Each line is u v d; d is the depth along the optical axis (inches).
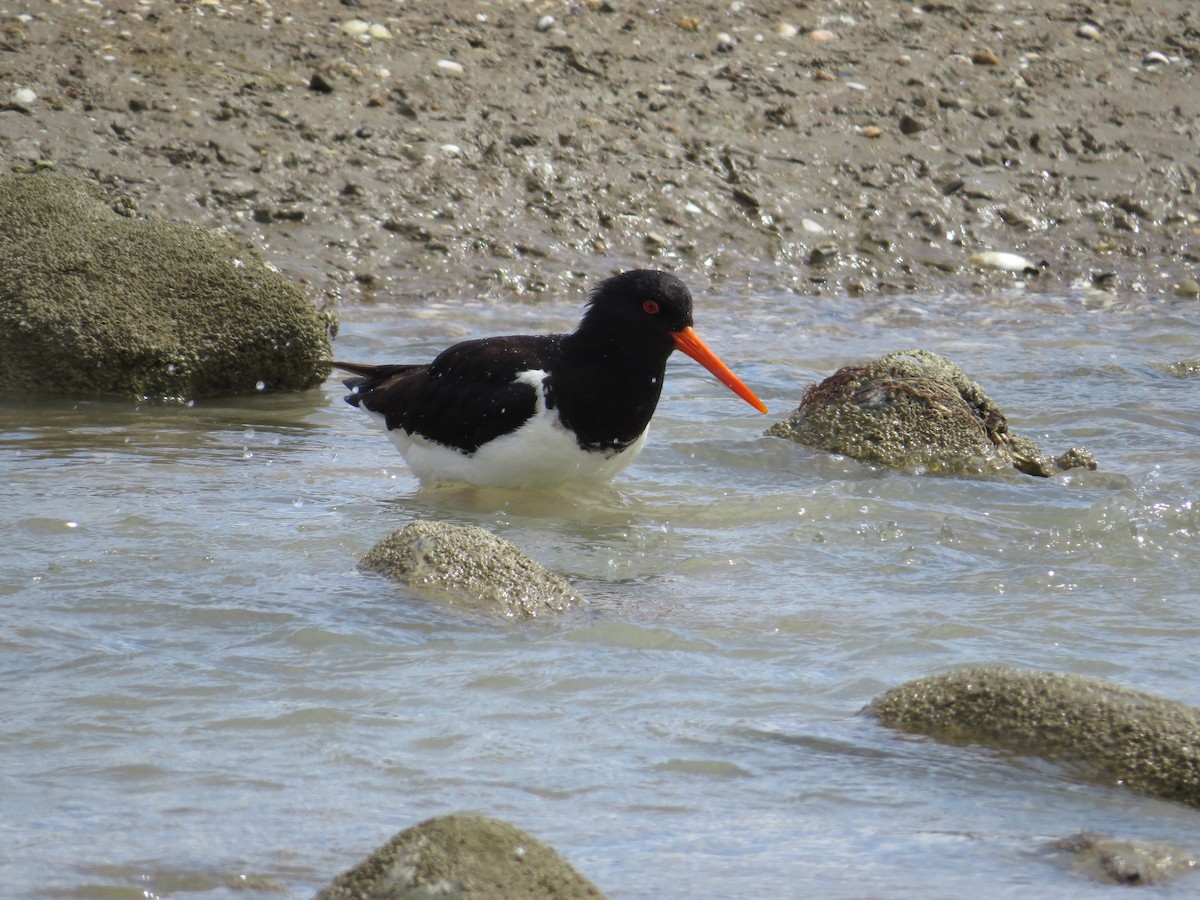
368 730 283.6
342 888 203.6
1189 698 301.4
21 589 353.4
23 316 571.5
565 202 802.2
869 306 758.5
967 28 1002.7
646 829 247.6
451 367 462.6
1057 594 373.1
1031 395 596.1
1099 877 233.3
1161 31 1032.8
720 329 699.4
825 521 438.6
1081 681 284.4
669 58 918.4
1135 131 923.4
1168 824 254.1
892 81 932.0
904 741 282.4
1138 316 746.8
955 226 841.5
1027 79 953.5
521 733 284.2
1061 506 454.9
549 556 401.1
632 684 309.4
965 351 667.4
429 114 828.6
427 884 199.3
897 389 514.9
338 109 813.9
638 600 364.2
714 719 292.4
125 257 593.6
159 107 781.9
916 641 336.2
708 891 225.9
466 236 767.1
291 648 324.2
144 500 436.5
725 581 381.7
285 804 252.1
